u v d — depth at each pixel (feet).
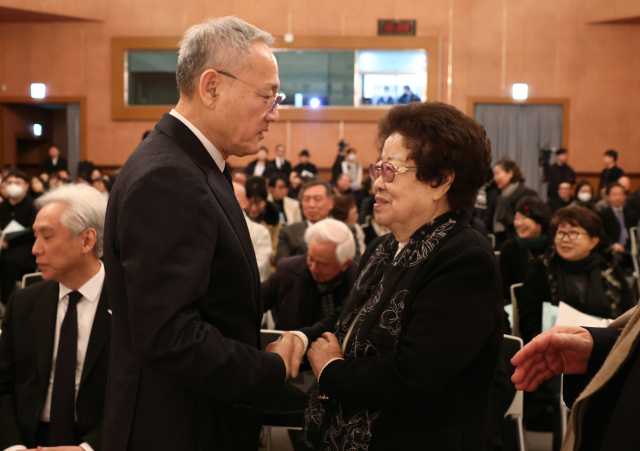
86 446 5.50
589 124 40.52
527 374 3.88
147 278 3.59
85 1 40.52
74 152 42.27
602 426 3.41
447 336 3.89
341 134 41.06
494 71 40.50
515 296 10.18
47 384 5.96
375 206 4.52
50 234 5.82
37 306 6.17
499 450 5.18
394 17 40.42
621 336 3.28
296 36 40.47
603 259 9.83
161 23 40.86
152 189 3.72
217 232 3.95
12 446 5.66
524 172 40.96
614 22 39.58
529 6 40.16
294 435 8.02
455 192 4.36
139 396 4.04
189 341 3.54
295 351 4.56
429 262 4.15
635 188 40.60
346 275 8.92
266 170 35.65
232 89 4.13
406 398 3.92
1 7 38.17
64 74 41.60
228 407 4.21
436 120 4.24
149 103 41.27
